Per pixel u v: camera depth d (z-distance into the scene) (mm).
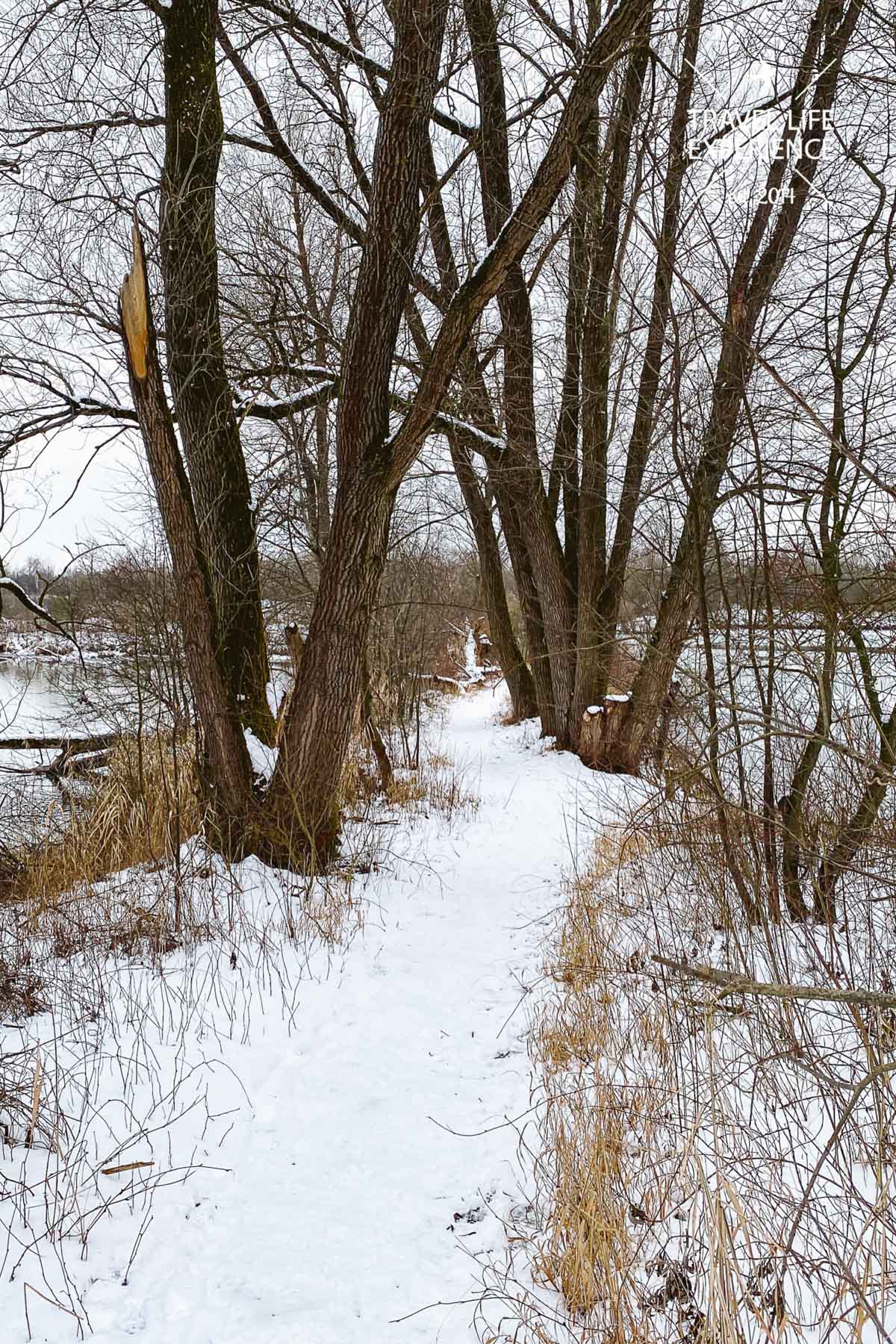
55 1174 3102
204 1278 2838
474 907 6664
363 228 10078
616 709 11805
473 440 11211
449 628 22078
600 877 6539
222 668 6789
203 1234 3062
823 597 4246
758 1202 2855
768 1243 2605
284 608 12492
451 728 17047
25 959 5129
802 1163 3066
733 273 4457
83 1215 3023
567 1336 2557
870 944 4008
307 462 9516
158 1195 3275
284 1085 4086
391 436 6648
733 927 4293
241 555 7426
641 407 9656
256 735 7332
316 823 6891
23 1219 3000
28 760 9531
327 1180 3396
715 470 4723
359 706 11531
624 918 5543
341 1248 2988
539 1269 2816
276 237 10023
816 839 4477
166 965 5168
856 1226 2750
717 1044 3730
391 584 14008
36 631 14445
